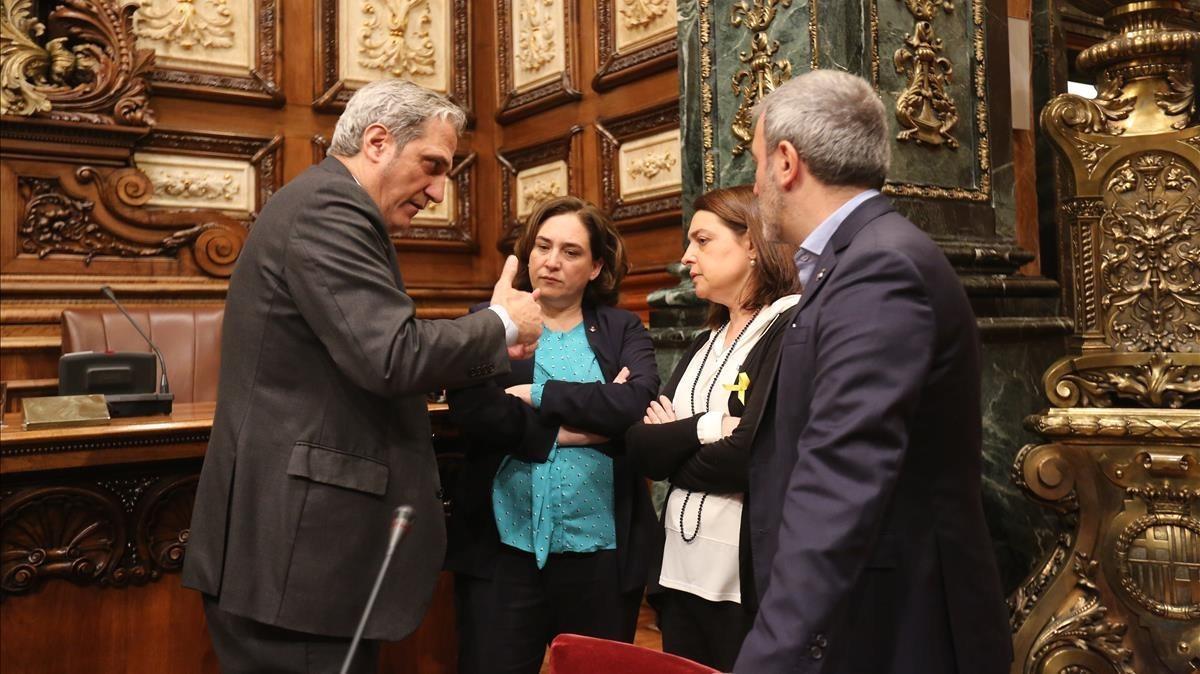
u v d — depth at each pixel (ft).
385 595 5.62
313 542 5.42
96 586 6.71
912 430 4.81
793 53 10.18
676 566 6.50
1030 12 11.91
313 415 5.55
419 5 18.19
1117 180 9.00
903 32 10.14
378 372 5.31
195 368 12.71
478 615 7.17
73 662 6.61
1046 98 12.06
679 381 7.09
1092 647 8.24
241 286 5.71
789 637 4.21
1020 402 10.26
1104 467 8.34
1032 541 10.21
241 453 5.52
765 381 5.93
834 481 4.36
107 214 14.89
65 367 8.00
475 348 5.73
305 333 5.57
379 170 5.95
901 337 4.51
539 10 17.65
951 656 4.79
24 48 14.25
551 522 7.04
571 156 16.97
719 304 7.09
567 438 7.09
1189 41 8.77
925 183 10.18
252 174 16.69
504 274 6.47
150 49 15.29
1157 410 8.18
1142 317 8.87
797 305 5.18
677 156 15.07
